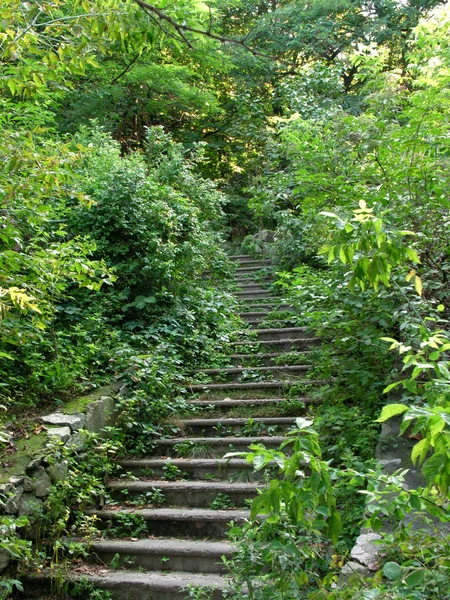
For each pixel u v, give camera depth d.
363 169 5.21
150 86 12.44
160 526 4.24
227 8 15.33
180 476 4.84
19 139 3.53
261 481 4.55
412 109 4.81
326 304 5.15
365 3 14.48
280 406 5.54
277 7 15.88
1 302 3.02
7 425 4.48
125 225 7.25
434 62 5.57
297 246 9.45
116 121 12.95
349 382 5.06
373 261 2.20
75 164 3.56
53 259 4.02
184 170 10.03
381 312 4.70
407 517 3.18
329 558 3.23
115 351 6.00
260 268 10.50
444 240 4.41
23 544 3.21
